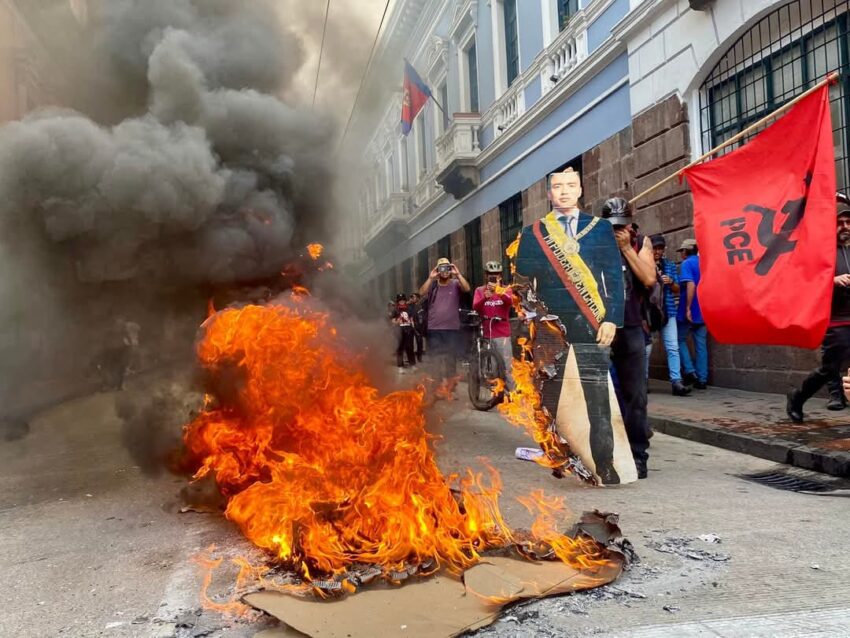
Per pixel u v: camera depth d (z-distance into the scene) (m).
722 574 2.58
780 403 6.33
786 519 3.28
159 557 3.02
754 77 7.17
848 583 2.46
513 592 2.35
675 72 8.18
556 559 2.66
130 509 3.86
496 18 14.89
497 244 15.42
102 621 2.36
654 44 8.59
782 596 2.36
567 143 11.58
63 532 3.47
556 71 12.00
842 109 6.11
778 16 6.77
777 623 2.14
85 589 2.68
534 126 12.95
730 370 7.49
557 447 4.21
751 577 2.54
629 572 2.61
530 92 13.24
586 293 4.20
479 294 7.30
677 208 8.20
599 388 4.12
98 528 3.52
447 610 2.21
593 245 4.23
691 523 3.25
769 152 4.61
